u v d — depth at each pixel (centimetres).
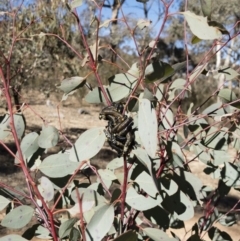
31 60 232
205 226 54
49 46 249
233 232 153
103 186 41
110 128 35
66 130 349
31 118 361
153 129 33
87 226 35
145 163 34
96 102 42
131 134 34
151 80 36
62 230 36
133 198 38
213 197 54
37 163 41
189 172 44
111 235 42
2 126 42
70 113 518
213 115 50
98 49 41
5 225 38
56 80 284
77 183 45
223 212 55
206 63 43
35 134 43
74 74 267
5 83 36
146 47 38
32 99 411
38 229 42
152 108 34
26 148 42
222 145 50
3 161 231
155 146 33
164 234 40
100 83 40
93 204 36
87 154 37
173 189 39
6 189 42
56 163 41
